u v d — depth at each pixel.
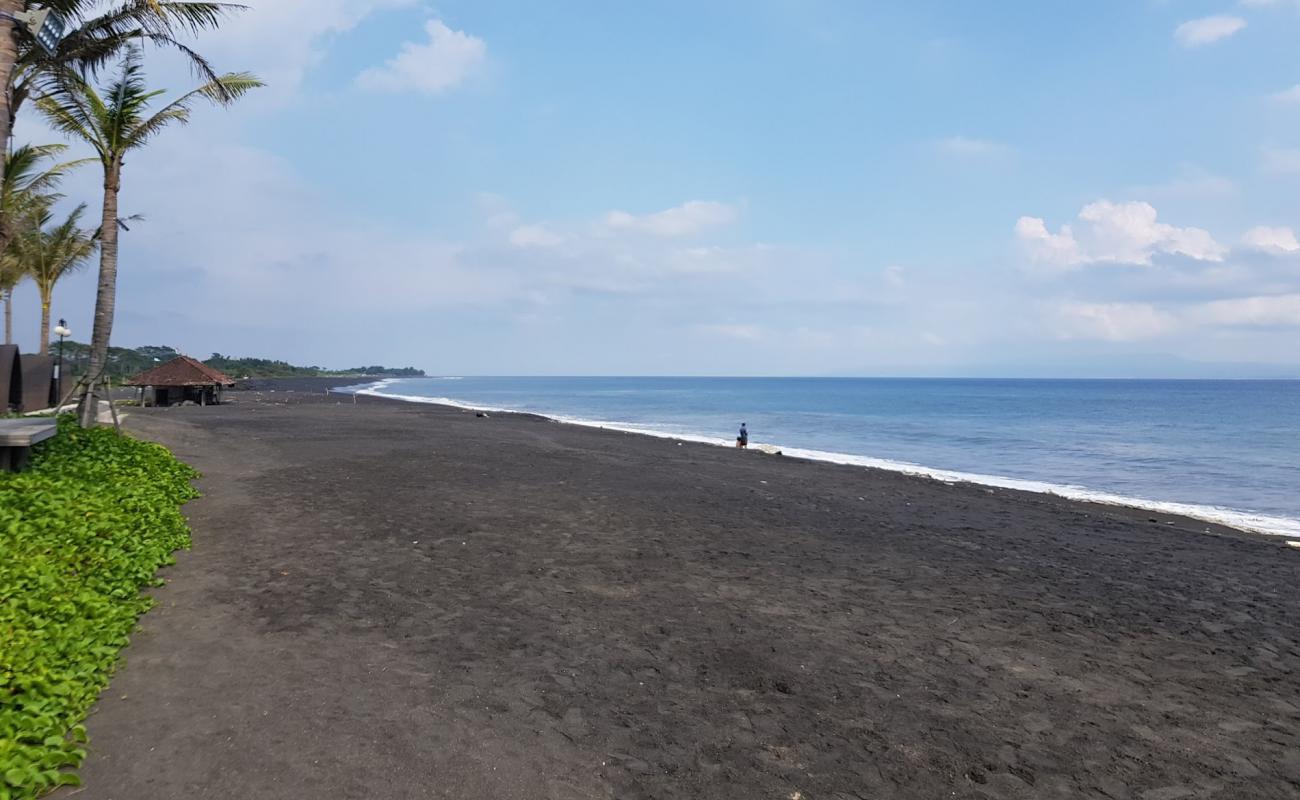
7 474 9.96
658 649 6.28
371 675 5.34
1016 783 4.32
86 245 33.44
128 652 5.45
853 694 5.53
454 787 3.88
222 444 21.30
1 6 9.80
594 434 33.75
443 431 30.98
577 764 4.24
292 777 3.86
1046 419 54.66
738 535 11.48
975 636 7.09
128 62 15.27
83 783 3.66
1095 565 10.73
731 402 85.88
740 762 4.40
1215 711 5.55
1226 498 19.95
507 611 7.08
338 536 9.94
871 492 17.59
